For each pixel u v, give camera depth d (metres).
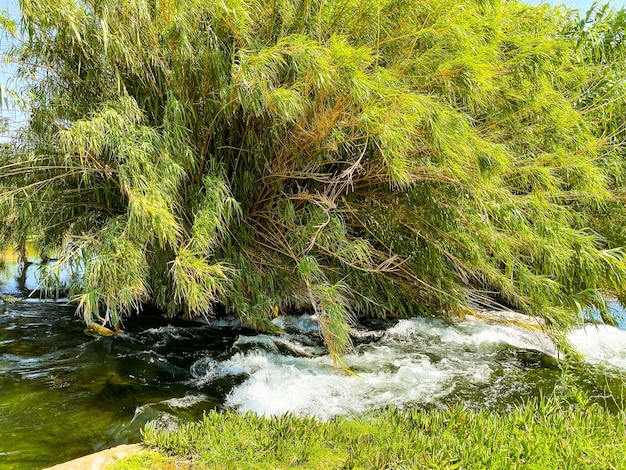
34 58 4.42
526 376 3.99
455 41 4.07
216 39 3.86
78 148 3.60
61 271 4.03
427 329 5.54
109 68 4.07
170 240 3.56
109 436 2.71
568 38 6.18
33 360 4.13
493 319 5.87
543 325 4.57
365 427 2.68
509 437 2.51
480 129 4.56
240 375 3.93
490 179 3.91
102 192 5.01
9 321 5.49
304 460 2.29
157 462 2.25
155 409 3.07
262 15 4.12
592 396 3.56
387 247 5.19
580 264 4.12
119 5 3.79
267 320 5.14
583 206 5.20
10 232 5.35
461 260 4.77
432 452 2.35
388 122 3.43
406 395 3.54
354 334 5.33
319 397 3.47
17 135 4.64
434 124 3.51
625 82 5.60
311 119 4.06
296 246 4.67
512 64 4.46
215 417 2.75
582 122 4.91
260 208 5.04
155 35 3.98
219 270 3.62
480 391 3.63
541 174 4.07
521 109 4.45
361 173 4.51
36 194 4.55
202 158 4.46
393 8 4.15
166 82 4.26
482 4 4.44
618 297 5.41
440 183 4.33
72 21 3.65
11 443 2.58
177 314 5.80
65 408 3.10
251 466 2.22
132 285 3.69
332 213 4.46
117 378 3.73
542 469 2.19
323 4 4.02
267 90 3.61
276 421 2.72
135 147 3.58
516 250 4.44
